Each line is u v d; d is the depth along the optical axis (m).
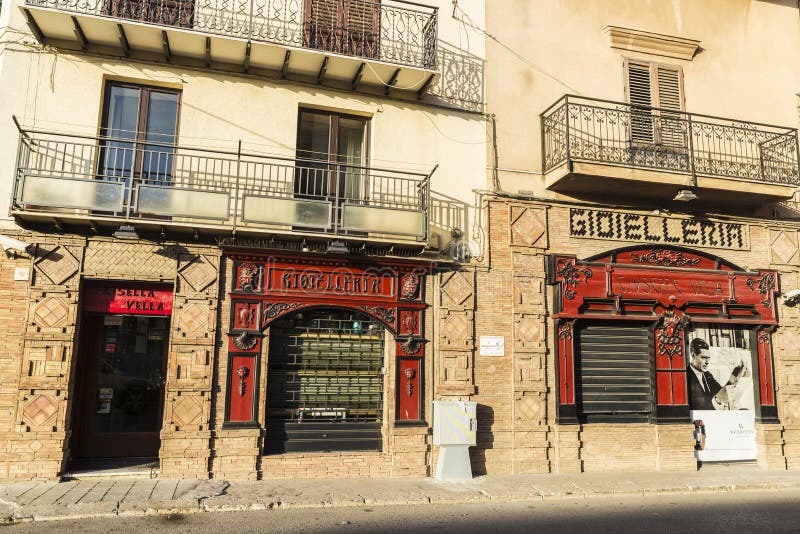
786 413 12.06
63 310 9.09
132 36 9.56
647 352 11.65
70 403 9.11
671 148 12.48
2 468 8.62
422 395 10.46
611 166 11.02
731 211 12.59
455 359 10.69
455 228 11.16
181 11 10.12
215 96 10.28
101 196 8.87
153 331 10.27
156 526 7.08
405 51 11.29
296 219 9.70
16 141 9.29
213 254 9.79
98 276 9.31
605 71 12.53
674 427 11.40
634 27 12.90
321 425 10.21
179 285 9.57
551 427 10.95
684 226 12.18
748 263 12.38
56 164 9.40
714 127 12.84
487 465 10.58
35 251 9.07
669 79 12.87
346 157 11.13
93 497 7.98
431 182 11.19
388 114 11.16
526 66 12.06
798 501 9.22
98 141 9.71
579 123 12.05
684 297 11.80
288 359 10.23
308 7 10.93
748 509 8.59
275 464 9.70
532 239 11.34
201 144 10.12
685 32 13.18
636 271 11.65
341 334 10.54
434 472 10.29
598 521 7.77
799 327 12.41
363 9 11.16
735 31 13.54
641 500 9.19
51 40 9.62
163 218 9.44
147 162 9.96
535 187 11.66
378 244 10.16
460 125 11.50
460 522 7.62
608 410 11.32
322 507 8.30
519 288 11.13
